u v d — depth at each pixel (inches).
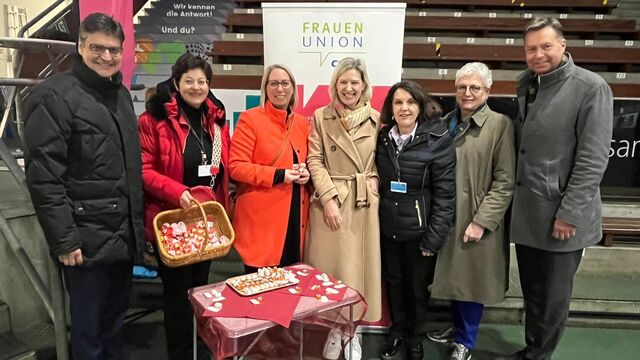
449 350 90.2
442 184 75.0
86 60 59.0
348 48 95.0
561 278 74.5
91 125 59.2
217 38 213.0
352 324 67.5
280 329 79.4
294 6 94.6
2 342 82.4
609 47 194.9
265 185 73.9
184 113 71.9
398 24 93.4
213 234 69.4
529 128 72.8
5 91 107.0
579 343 95.2
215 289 66.1
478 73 75.3
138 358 87.0
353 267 77.7
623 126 112.3
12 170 76.8
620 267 120.0
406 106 73.2
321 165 79.0
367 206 78.2
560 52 68.8
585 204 67.9
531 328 81.3
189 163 72.0
